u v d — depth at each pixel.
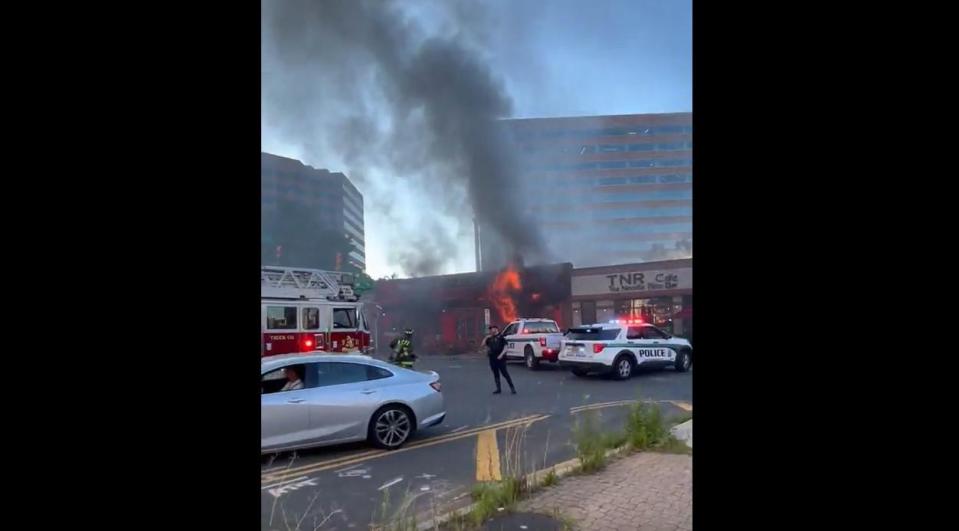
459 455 6.18
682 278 22.44
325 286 13.90
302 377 6.39
